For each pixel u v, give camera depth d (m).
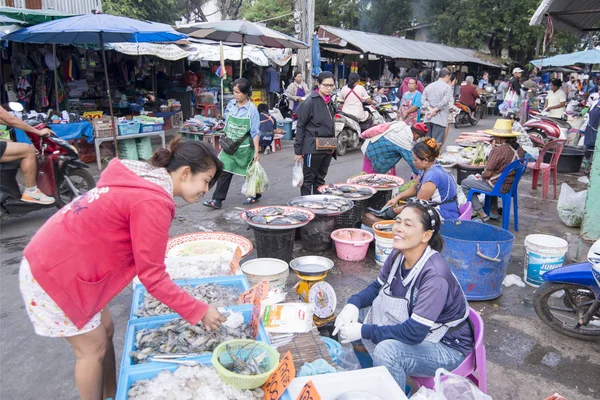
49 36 7.29
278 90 13.78
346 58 18.58
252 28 7.61
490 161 5.41
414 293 2.37
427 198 4.25
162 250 1.88
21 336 3.40
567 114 13.84
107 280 1.97
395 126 5.86
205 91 13.81
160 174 1.94
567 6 5.96
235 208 6.43
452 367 2.36
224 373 1.80
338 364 2.47
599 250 3.12
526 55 29.41
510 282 4.30
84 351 2.12
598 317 3.42
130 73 12.21
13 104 5.59
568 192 5.98
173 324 2.23
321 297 3.08
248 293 2.48
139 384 1.86
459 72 24.28
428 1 27.19
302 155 5.62
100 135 8.33
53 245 1.88
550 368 3.09
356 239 4.77
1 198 5.36
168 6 22.58
